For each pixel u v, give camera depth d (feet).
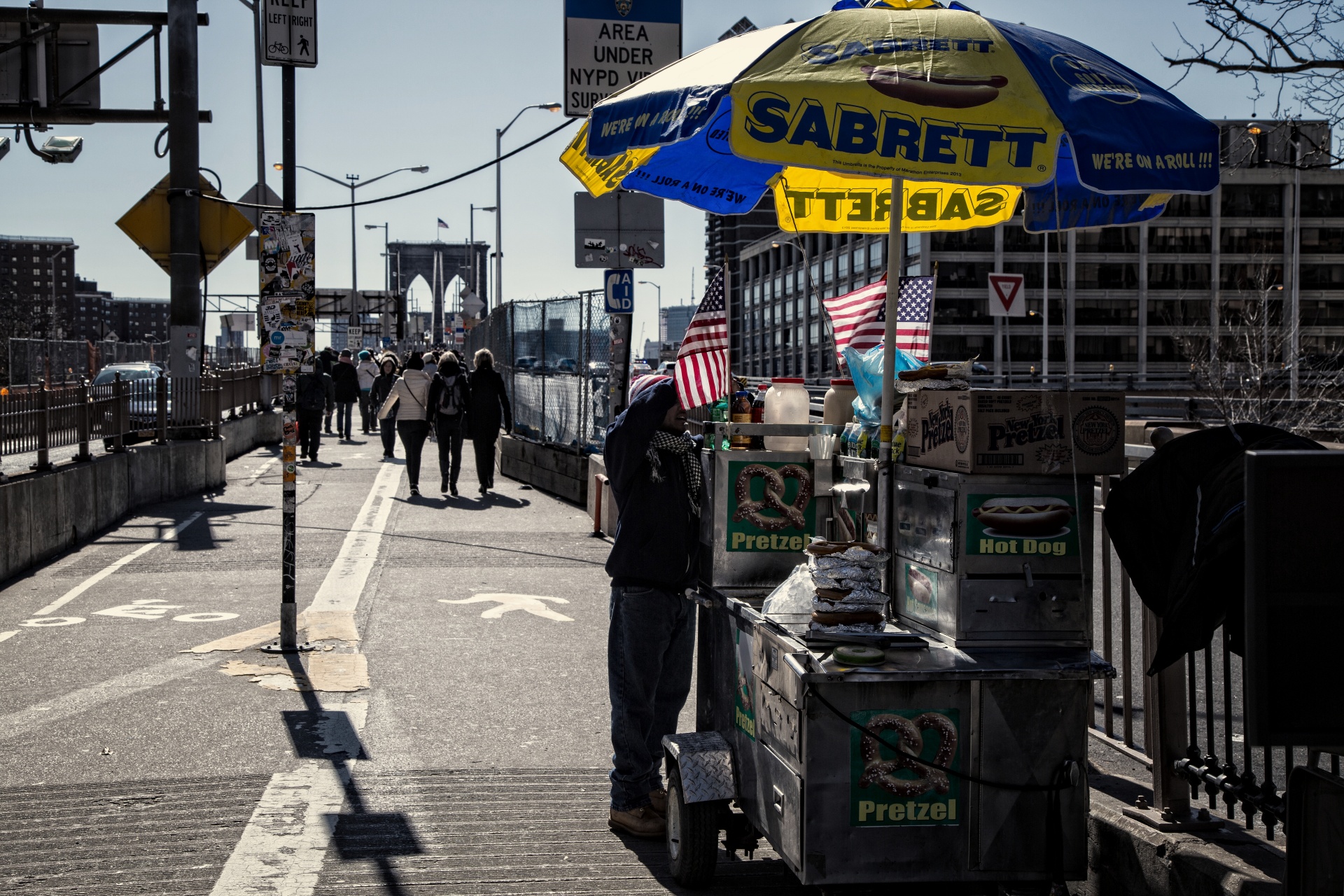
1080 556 13.39
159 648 28.86
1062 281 13.70
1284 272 398.01
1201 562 11.55
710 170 19.65
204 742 21.63
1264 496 8.91
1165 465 12.77
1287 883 9.59
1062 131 12.44
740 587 16.47
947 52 12.72
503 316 84.84
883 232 19.97
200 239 62.64
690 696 25.13
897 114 12.27
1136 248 395.14
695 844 15.34
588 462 55.52
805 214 19.95
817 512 16.53
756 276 541.34
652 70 38.91
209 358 128.77
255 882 15.43
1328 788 9.27
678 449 17.17
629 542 17.25
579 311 58.29
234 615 32.83
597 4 38.52
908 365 16.39
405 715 23.49
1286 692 8.95
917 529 14.35
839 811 13.03
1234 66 24.20
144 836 16.99
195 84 59.93
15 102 57.00
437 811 18.31
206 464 63.00
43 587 36.88
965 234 383.86
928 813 13.14
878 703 13.01
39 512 40.93
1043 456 13.12
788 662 13.38
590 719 23.45
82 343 90.79
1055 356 390.63
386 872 15.94
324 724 22.77
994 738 13.12
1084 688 13.21
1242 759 18.40
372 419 111.04
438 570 39.81
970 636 13.38
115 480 50.65
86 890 15.08
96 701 24.25
